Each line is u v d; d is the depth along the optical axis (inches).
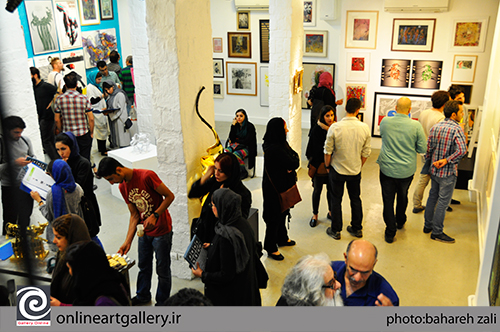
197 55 154.6
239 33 386.6
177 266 170.7
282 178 169.2
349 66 305.9
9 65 172.4
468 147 270.7
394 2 278.5
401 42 288.8
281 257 181.3
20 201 28.0
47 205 135.6
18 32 175.9
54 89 251.6
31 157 141.8
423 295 158.1
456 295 157.8
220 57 400.5
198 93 157.9
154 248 144.3
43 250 125.6
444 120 183.8
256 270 120.0
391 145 184.4
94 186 256.8
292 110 261.1
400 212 200.4
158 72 146.5
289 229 207.9
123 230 208.8
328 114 189.2
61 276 96.3
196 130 161.0
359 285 91.5
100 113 307.6
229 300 112.0
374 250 87.7
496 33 205.3
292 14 239.0
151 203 138.5
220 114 420.8
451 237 196.4
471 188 224.8
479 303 135.1
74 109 239.9
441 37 278.4
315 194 204.2
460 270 173.3
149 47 144.2
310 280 81.9
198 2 150.6
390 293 90.6
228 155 140.1
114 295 84.4
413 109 300.2
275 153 165.6
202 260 122.9
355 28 296.2
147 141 246.7
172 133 152.6
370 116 313.3
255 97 403.5
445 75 284.4
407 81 295.6
